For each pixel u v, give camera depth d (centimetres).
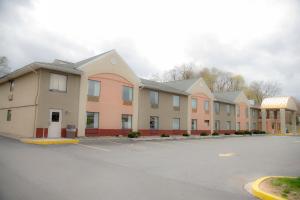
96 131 2116
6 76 2181
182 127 3122
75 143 1641
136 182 697
